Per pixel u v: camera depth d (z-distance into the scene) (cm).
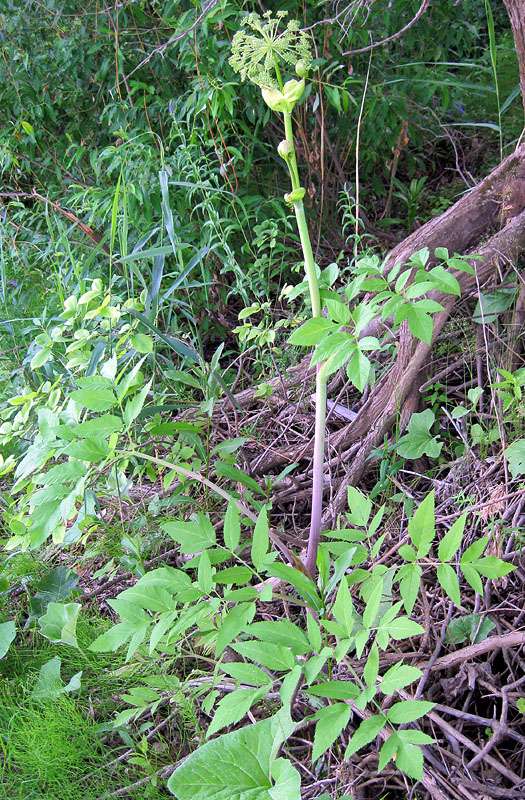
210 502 243
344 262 355
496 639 154
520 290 236
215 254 331
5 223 365
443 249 156
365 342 132
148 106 352
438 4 369
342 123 359
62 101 383
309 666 121
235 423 267
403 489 223
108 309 204
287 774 111
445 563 132
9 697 186
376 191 384
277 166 375
